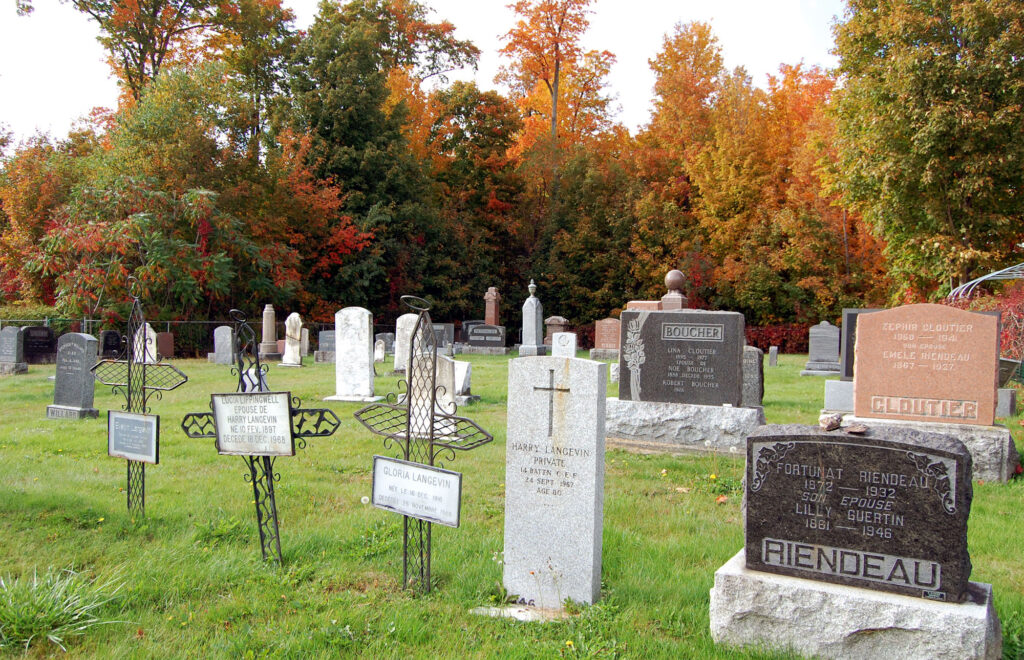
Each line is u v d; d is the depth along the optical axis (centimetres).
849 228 3638
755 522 420
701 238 3894
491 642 420
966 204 2116
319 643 413
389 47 4419
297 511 684
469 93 4306
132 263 2620
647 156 4153
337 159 3631
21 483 756
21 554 552
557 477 483
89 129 3631
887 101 2141
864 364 935
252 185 3091
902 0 2136
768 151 3816
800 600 394
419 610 459
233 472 842
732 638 411
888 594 384
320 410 523
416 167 3912
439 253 4078
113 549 563
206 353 2911
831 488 401
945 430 876
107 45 3253
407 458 496
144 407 650
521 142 4572
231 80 3092
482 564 537
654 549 576
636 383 1053
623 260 4025
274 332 2739
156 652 405
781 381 1973
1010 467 851
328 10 4172
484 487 789
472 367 2286
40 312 2802
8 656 398
